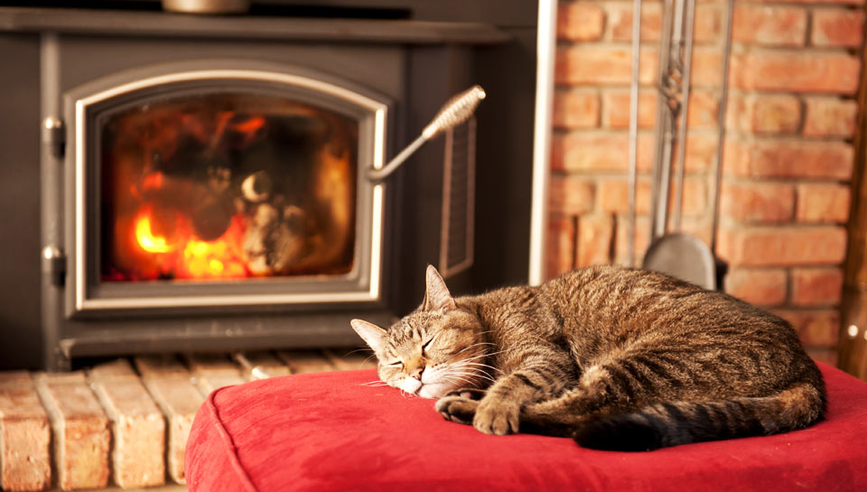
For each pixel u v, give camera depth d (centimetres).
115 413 183
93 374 209
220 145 210
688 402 117
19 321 207
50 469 179
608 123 238
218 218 213
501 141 232
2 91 197
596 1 234
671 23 221
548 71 229
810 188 242
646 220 245
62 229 202
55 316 205
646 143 242
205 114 208
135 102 201
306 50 209
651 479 106
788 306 248
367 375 152
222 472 117
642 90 239
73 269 202
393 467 106
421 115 219
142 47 200
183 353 229
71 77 197
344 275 221
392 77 215
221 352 231
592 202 243
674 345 127
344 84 210
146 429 181
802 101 239
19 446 177
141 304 206
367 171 214
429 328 143
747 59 238
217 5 202
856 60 240
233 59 204
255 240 216
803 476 110
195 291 210
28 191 202
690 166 246
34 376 205
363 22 210
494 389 125
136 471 182
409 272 225
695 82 243
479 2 224
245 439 122
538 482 104
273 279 215
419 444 111
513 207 235
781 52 237
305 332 217
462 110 194
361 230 217
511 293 157
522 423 118
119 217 207
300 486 104
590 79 236
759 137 239
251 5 219
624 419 111
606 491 104
